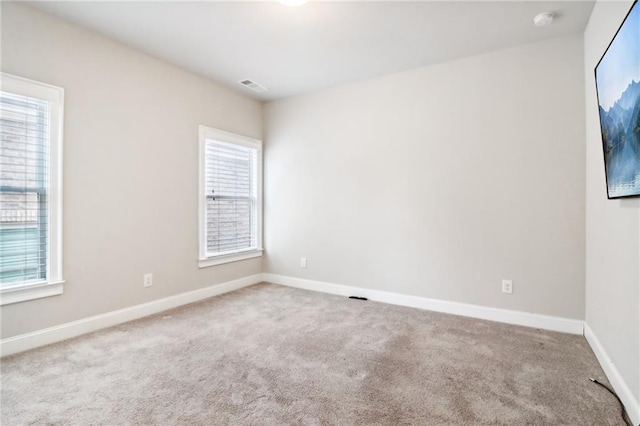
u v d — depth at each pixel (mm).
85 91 2553
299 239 4070
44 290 2334
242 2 2199
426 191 3203
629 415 1552
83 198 2551
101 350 2258
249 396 1722
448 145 3084
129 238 2861
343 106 3705
